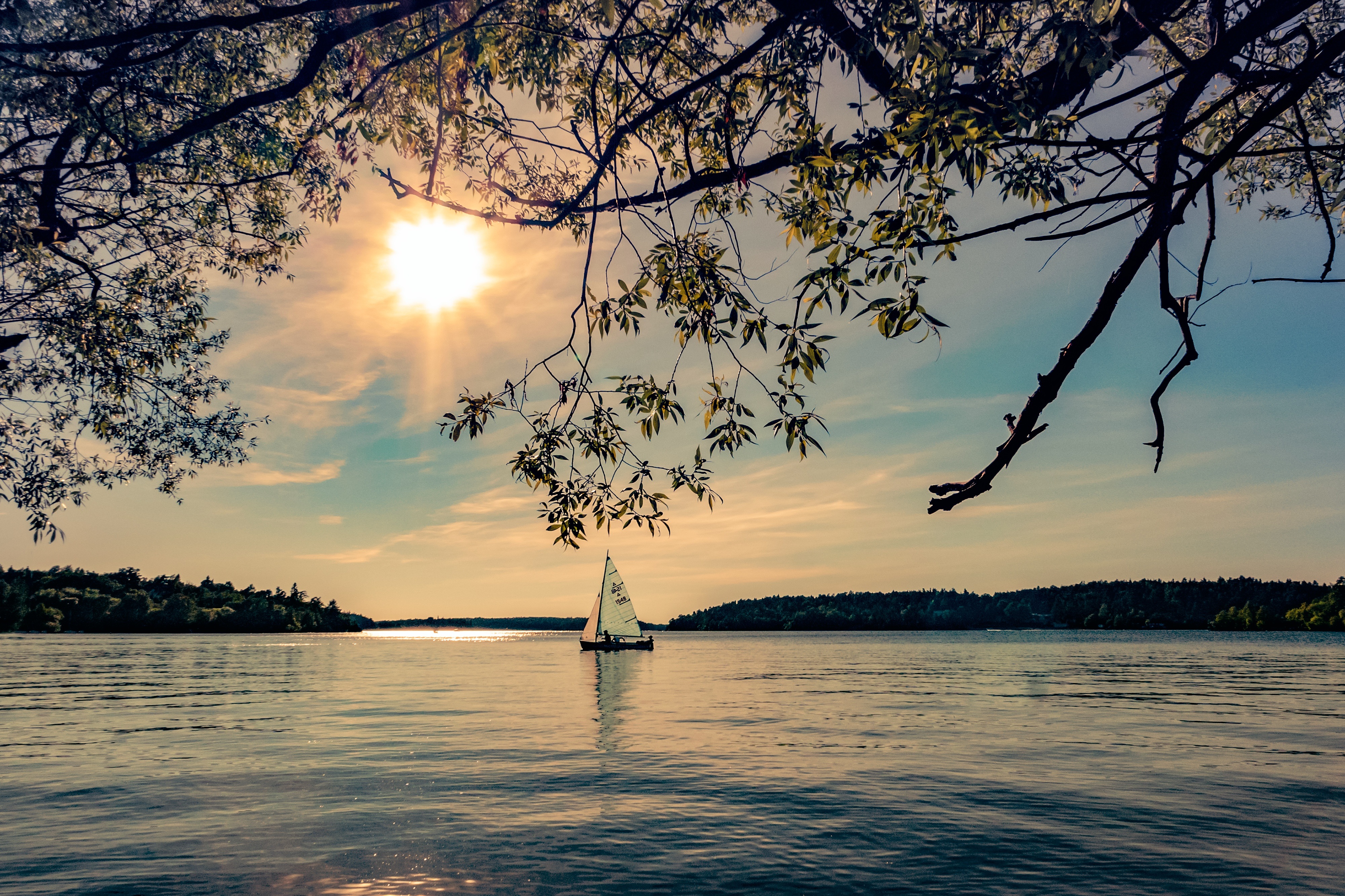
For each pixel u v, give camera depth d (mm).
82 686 56812
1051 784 21312
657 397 5102
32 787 20891
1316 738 30016
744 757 25906
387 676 74000
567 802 19188
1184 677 68250
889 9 3697
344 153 6879
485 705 44188
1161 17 3646
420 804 18859
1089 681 63500
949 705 43531
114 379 9266
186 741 29141
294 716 38188
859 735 31203
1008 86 3742
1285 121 5930
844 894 12734
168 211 9227
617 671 83125
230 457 10430
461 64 5863
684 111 5977
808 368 4422
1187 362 3455
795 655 129625
